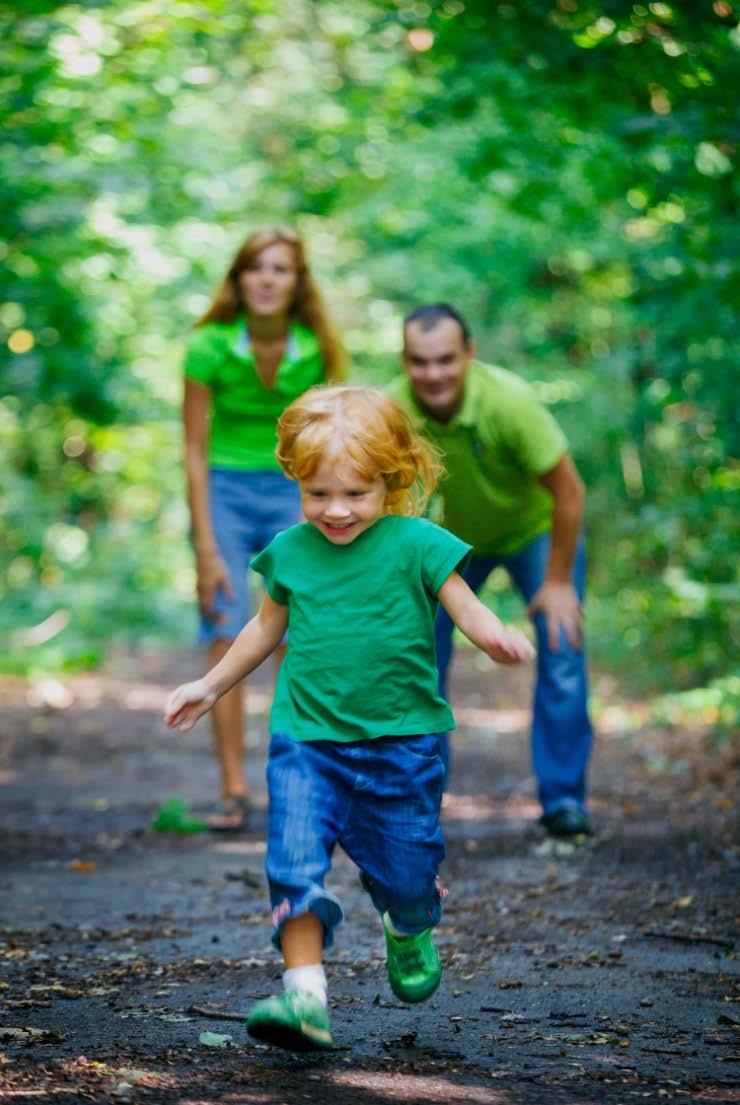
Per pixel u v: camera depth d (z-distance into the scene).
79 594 25.39
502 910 7.28
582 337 24.08
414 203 23.38
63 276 18.67
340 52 20.09
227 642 9.55
